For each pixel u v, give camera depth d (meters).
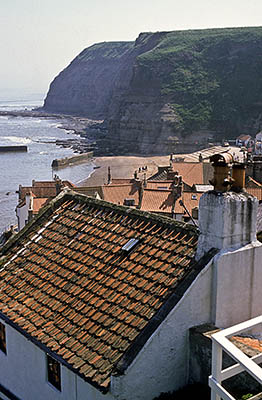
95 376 11.72
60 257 16.05
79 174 151.00
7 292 15.65
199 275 12.59
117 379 11.45
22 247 17.41
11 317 14.50
